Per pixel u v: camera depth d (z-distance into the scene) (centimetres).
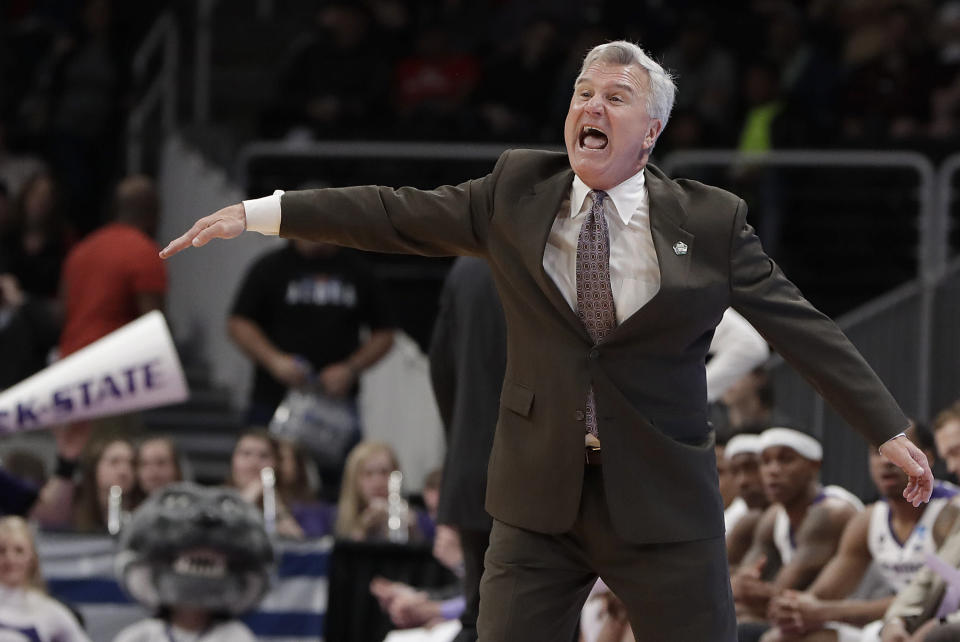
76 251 2880
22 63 4556
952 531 1683
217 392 3456
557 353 1038
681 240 1034
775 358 2686
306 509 2353
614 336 1023
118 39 4391
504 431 1069
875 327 2816
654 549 1034
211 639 1916
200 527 1869
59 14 4641
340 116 3969
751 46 4019
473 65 4088
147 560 1873
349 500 2306
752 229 1063
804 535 1809
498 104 4009
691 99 3841
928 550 1684
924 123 3756
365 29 4106
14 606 1845
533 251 1034
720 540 1050
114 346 1825
